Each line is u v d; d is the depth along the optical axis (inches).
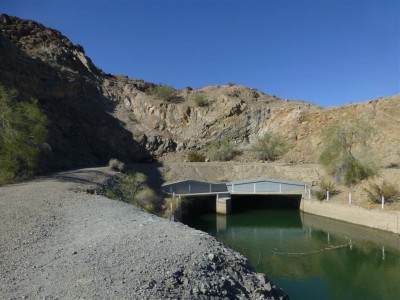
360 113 1829.5
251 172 1571.1
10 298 227.5
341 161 1253.1
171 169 1560.0
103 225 434.0
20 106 1106.1
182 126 2295.8
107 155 1771.7
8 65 1555.1
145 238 372.2
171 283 265.6
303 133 2006.6
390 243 814.5
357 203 1035.3
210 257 327.0
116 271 277.1
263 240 884.6
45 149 1279.5
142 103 2415.1
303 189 1248.2
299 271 653.9
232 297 284.4
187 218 1165.1
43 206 545.0
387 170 1200.8
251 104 2372.0
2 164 868.0
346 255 742.5
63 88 1867.6
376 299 533.0
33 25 2463.1
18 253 323.3
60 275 269.1
